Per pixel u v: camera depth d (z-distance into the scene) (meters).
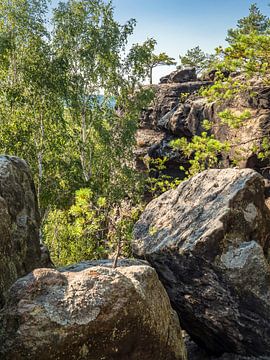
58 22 23.77
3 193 8.91
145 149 26.58
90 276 5.77
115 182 23.22
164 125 24.64
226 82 14.49
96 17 24.30
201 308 9.03
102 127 23.58
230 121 12.89
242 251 8.45
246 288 8.29
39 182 21.23
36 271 5.86
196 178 10.38
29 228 9.48
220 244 8.49
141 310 5.76
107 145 23.31
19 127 21.62
